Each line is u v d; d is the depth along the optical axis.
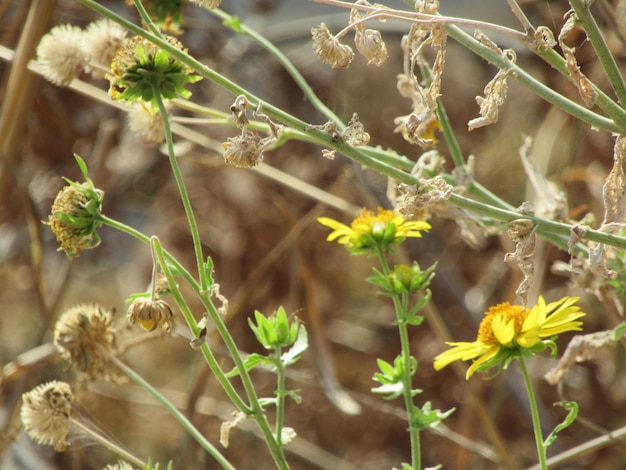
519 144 1.06
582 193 0.92
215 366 0.52
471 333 1.03
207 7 0.52
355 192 1.04
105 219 0.52
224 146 0.51
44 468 0.78
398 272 0.55
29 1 0.80
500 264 1.02
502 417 0.97
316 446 1.04
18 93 0.71
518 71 0.52
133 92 0.52
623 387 0.96
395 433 1.08
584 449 0.64
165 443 1.04
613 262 0.60
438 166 0.61
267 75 1.06
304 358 1.08
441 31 0.51
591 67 0.86
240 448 1.02
